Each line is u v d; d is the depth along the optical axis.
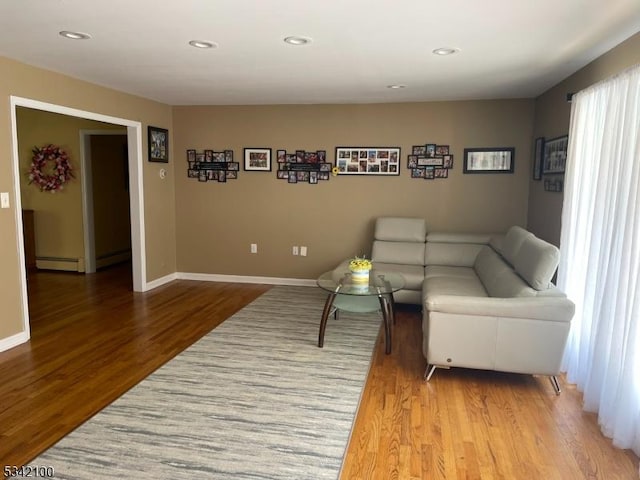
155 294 5.33
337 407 2.73
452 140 5.34
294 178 5.75
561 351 2.90
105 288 5.59
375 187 5.58
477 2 2.32
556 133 4.25
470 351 3.01
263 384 3.02
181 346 3.69
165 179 5.85
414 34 2.85
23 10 2.47
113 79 4.26
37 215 6.48
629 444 2.34
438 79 4.15
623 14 2.46
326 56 3.39
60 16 2.57
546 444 2.39
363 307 4.02
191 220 6.07
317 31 2.81
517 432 2.50
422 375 3.22
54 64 3.69
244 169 5.85
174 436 2.39
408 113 5.41
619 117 2.62
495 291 3.62
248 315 4.54
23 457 2.20
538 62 3.49
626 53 2.88
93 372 3.18
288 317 4.48
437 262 5.07
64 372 3.17
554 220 4.20
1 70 3.45
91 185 6.41
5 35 2.92
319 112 5.60
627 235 2.41
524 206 5.26
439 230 5.49
